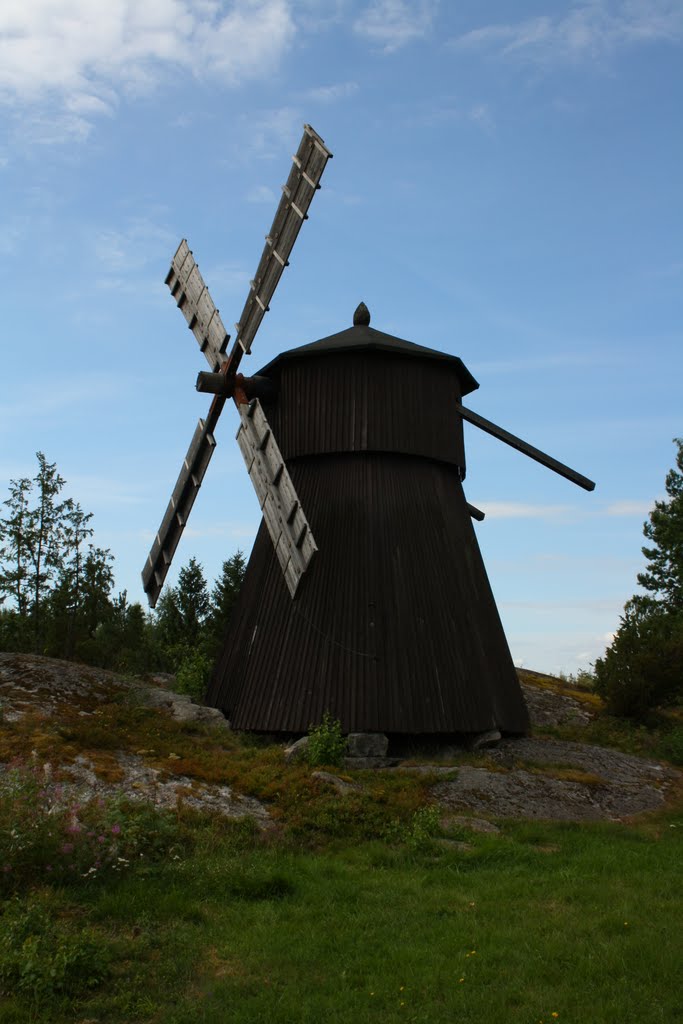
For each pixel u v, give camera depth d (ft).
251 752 64.23
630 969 31.99
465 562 80.12
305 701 71.92
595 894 40.60
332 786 56.08
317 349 79.51
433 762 67.51
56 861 38.50
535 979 31.53
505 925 36.55
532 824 55.67
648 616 119.96
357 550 75.72
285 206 69.56
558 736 88.53
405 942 34.91
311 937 35.04
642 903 39.19
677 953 32.96
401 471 79.15
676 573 150.92
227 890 39.70
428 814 52.90
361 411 78.64
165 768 55.36
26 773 43.09
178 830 45.60
